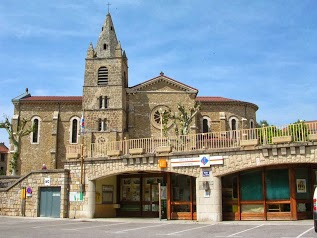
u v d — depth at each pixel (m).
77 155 28.11
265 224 20.39
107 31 55.38
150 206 28.69
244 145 22.27
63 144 54.25
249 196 23.67
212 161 23.14
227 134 23.83
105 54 53.75
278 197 22.94
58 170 28.30
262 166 22.34
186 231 17.88
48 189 28.62
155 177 28.89
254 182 23.69
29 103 55.53
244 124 54.97
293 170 22.59
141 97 52.31
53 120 54.31
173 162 24.48
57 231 18.34
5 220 25.44
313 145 20.36
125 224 22.39
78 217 27.34
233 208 23.94
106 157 27.02
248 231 17.23
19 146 54.34
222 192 24.33
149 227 20.27
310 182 22.80
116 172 26.50
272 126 22.02
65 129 54.78
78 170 27.98
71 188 27.97
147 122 51.69
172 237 15.46
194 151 23.88
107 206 28.92
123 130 50.62
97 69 52.50
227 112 55.66
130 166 26.02
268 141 21.94
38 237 15.74
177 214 25.30
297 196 22.58
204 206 23.23
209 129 54.81
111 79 51.88
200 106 51.38
